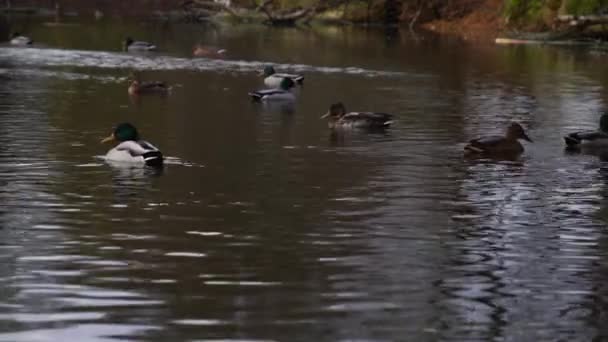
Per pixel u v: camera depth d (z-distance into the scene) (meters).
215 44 57.84
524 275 12.96
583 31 65.56
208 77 40.03
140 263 13.13
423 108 31.48
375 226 15.45
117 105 30.30
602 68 48.00
